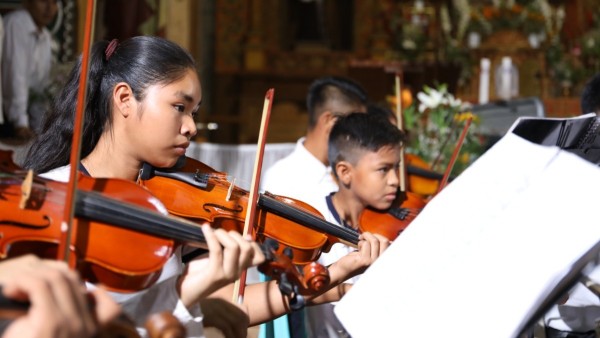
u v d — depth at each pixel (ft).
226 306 7.26
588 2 51.62
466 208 6.12
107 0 31.96
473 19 48.73
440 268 6.05
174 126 7.91
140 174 8.45
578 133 7.71
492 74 47.50
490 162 6.18
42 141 8.32
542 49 48.75
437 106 21.25
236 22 49.80
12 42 22.33
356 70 36.06
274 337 10.53
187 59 8.03
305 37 50.47
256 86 49.06
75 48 30.25
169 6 36.19
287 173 14.34
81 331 4.00
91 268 6.25
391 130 11.18
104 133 8.05
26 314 3.97
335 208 11.41
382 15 50.16
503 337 5.86
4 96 22.00
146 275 6.21
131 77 7.89
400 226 11.09
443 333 5.91
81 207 6.33
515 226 6.02
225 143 47.57
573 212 6.01
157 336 4.43
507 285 5.94
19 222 6.23
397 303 6.04
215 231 6.30
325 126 14.76
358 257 8.35
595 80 13.14
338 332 10.53
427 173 15.85
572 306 10.29
